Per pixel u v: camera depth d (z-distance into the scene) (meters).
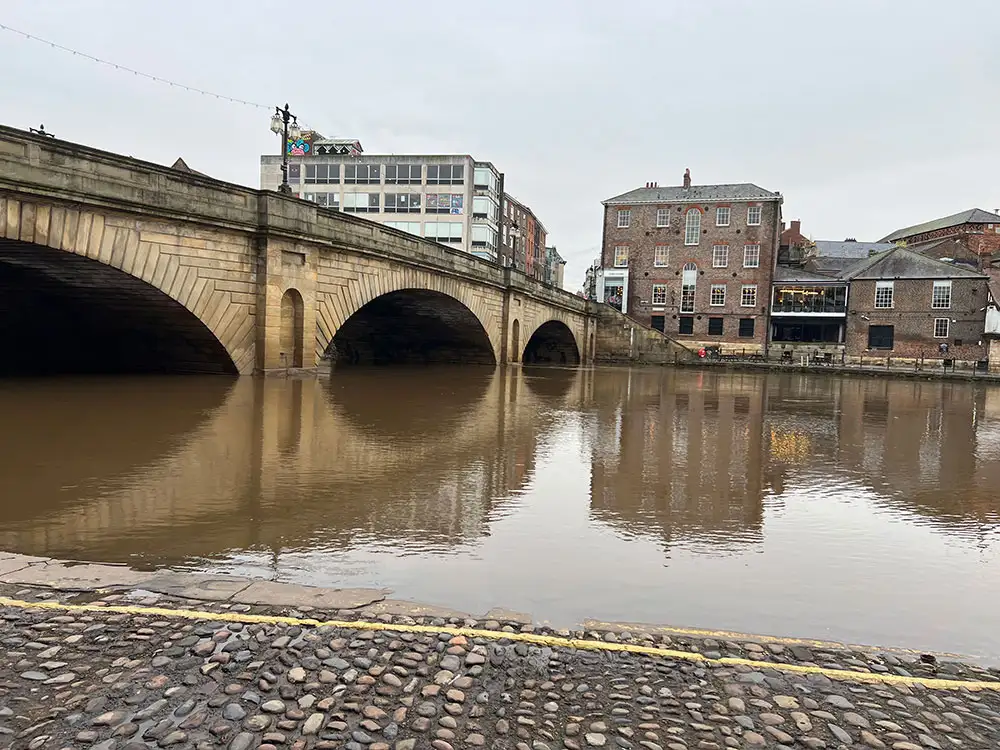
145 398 14.47
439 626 4.05
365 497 7.39
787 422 16.52
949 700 3.37
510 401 18.61
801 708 3.24
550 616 4.40
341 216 22.61
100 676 3.35
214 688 3.27
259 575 5.03
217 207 17.92
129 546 5.61
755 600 4.84
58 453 8.98
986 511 7.82
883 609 4.76
